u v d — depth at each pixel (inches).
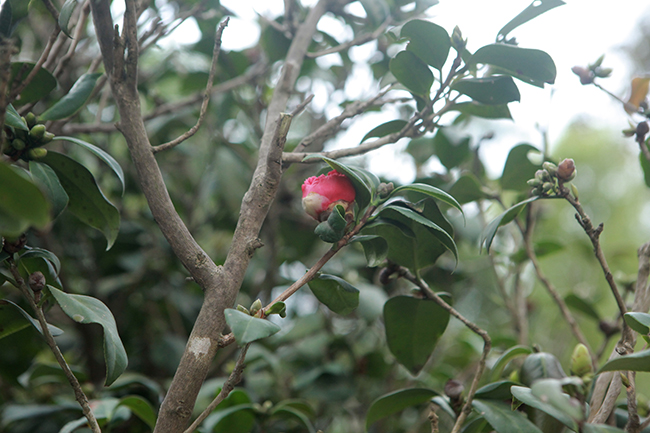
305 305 90.9
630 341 34.2
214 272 30.1
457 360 87.7
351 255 78.1
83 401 29.1
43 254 32.4
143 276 80.5
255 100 77.1
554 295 49.3
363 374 73.1
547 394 24.3
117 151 86.4
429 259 38.8
